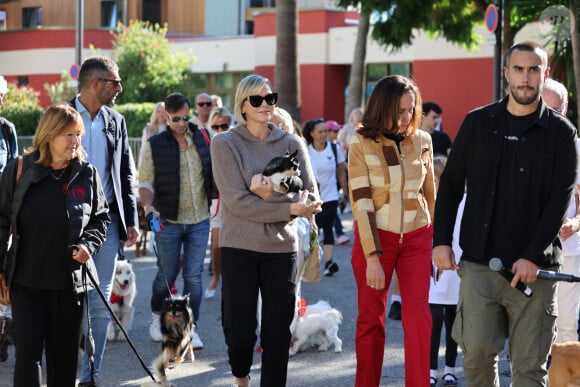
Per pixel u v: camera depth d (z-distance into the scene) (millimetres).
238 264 7066
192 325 9211
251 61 45844
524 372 6172
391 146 7289
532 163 6047
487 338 6172
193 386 8680
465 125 6285
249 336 7090
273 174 6984
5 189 6637
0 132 8836
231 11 58875
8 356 9820
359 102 33281
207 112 13820
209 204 10172
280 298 7082
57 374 6824
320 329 9977
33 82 51062
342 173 15789
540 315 6113
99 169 8289
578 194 7648
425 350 7289
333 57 42000
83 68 8312
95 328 8203
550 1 22422
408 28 26922
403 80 7262
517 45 6090
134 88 43469
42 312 6648
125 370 9258
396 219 7266
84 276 6691
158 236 10016
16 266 6578
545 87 7766
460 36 28062
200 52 47812
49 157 6660
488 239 6152
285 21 30156
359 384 7508
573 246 7844
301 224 8516
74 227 6590
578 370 6191
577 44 15289
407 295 7328
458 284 8539
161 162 9875
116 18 58312
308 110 42875
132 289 10578
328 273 14805
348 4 27625
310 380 8883
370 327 7441
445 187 6488
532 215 6078
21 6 60062
